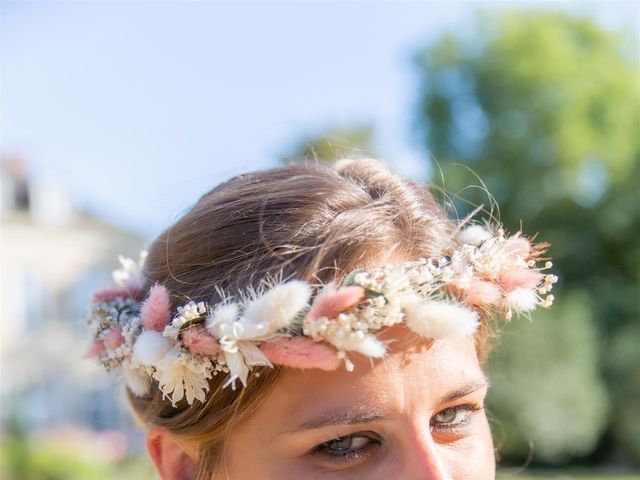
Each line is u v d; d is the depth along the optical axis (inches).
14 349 955.3
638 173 854.5
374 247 69.5
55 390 950.4
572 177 854.5
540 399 611.5
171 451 76.2
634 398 699.4
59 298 995.3
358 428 64.9
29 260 983.6
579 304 670.5
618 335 745.6
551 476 578.6
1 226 973.8
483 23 917.2
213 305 69.4
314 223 70.7
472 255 73.2
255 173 82.4
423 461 65.2
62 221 1019.3
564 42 900.0
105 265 1027.9
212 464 70.8
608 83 882.8
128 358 75.5
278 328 63.9
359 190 75.3
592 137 861.8
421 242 72.9
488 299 72.3
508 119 882.1
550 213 865.5
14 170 1005.8
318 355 63.0
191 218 77.4
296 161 97.2
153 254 82.4
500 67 886.4
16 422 678.5
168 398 70.7
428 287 67.9
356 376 64.8
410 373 66.0
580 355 634.2
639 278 838.5
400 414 65.2
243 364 64.1
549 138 860.6
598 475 599.5
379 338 65.5
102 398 922.7
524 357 614.9
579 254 852.0
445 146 908.6
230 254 71.7
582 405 634.2
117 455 538.0
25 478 531.5
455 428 70.8
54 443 578.6
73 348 961.5
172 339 67.9
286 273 68.1
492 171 872.3
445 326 64.5
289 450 65.9
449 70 909.8
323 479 65.3
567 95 868.6
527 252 78.5
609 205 849.5
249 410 66.9
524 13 920.9
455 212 91.4
